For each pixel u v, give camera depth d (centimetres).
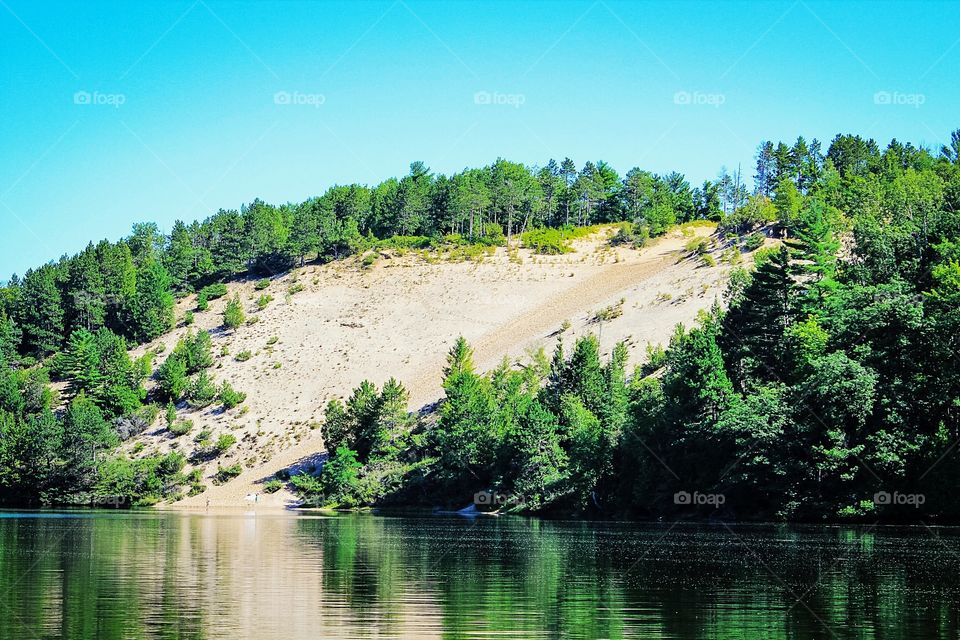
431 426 14950
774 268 11725
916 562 5725
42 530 8631
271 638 3325
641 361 15388
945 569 5353
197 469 16325
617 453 11025
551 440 11806
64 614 3775
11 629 3466
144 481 15300
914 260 12206
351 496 13875
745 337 11325
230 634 3397
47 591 4400
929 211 14138
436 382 18012
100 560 5778
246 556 6075
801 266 12419
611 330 17600
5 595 4272
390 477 13838
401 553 6344
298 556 6081
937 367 9250
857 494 8969
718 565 5575
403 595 4322
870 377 8975
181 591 4428
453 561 5778
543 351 16500
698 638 3362
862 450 8931
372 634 3409
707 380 10050
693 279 18775
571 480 11194
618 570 5319
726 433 9625
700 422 9856
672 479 10056
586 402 12838
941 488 8612
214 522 10088
